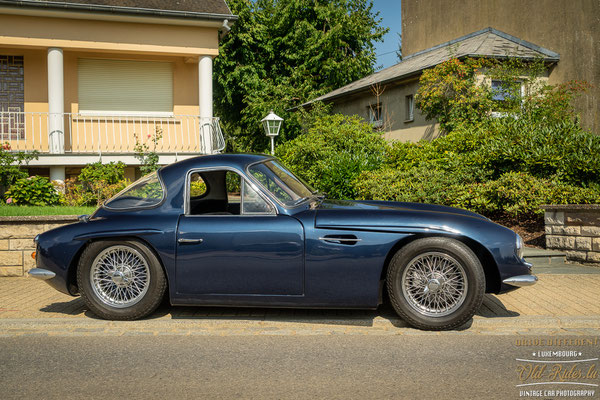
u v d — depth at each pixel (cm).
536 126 1041
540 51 1628
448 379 335
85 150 1358
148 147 1437
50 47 1288
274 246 451
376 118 1934
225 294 462
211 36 1405
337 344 412
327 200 535
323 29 2861
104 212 496
